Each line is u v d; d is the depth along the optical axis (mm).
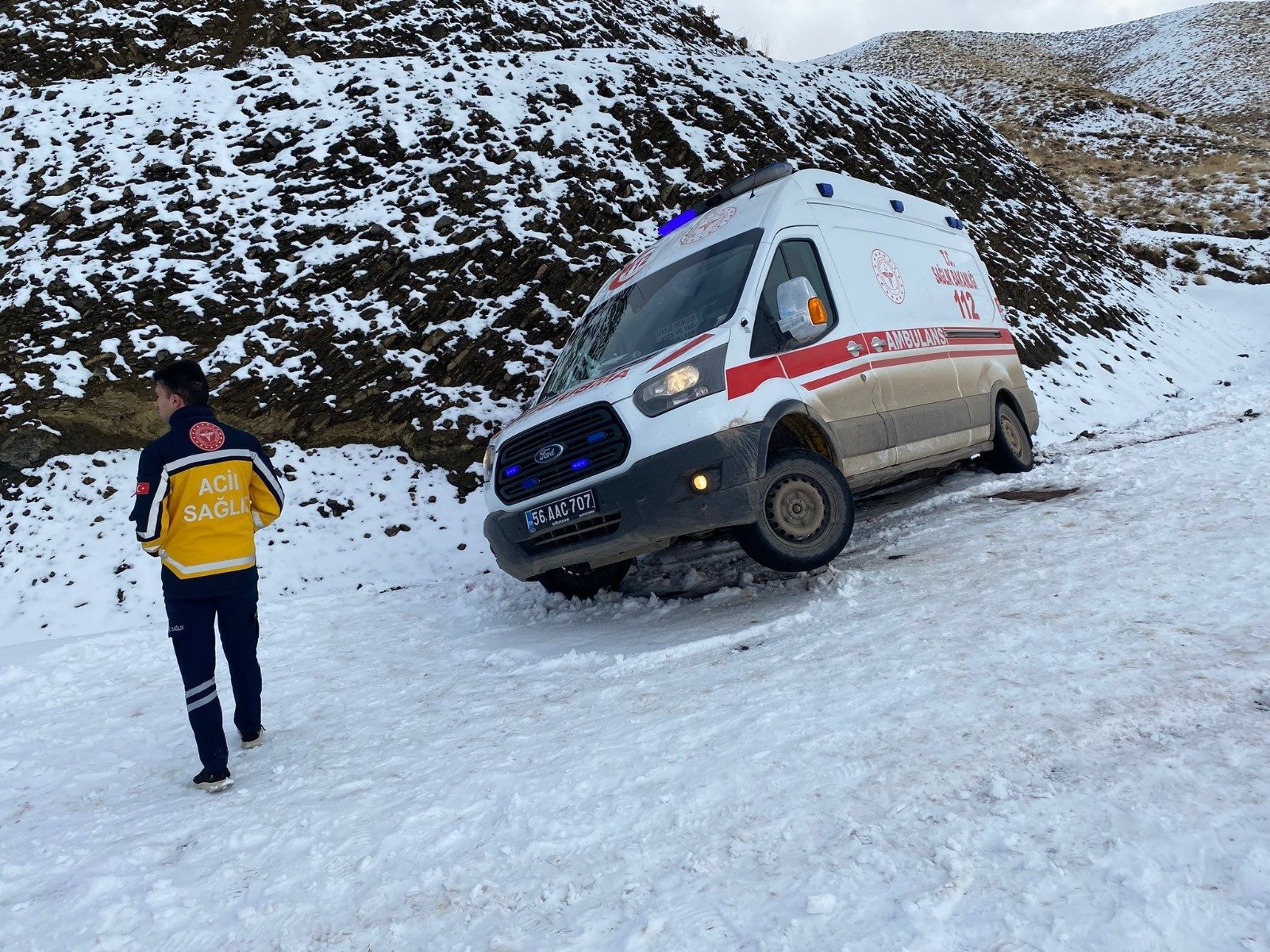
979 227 16297
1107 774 2232
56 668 5867
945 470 8258
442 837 2627
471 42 16766
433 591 7359
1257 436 7203
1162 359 15188
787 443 5551
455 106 13211
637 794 2662
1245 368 15102
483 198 11859
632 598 5855
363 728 4051
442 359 10305
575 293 11312
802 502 5062
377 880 2445
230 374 9766
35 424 9180
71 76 14172
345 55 15680
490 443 5789
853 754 2621
